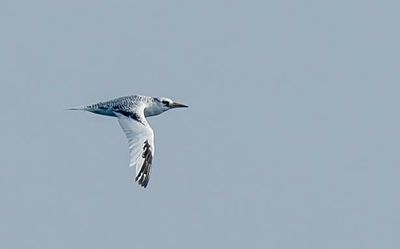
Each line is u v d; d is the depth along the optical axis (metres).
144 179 42.12
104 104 45.06
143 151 42.44
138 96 46.59
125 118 44.00
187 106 47.66
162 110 47.28
